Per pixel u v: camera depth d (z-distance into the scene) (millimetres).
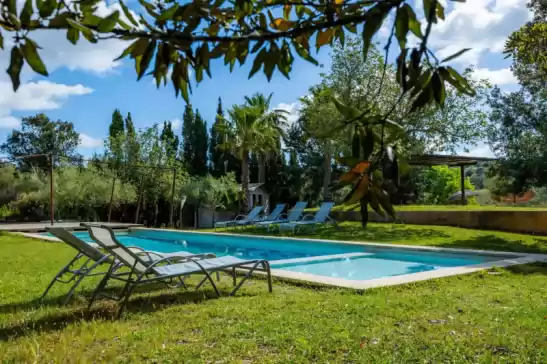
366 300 4918
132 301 5129
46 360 3174
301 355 3209
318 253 11992
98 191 23797
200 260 5676
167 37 947
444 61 853
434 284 5863
